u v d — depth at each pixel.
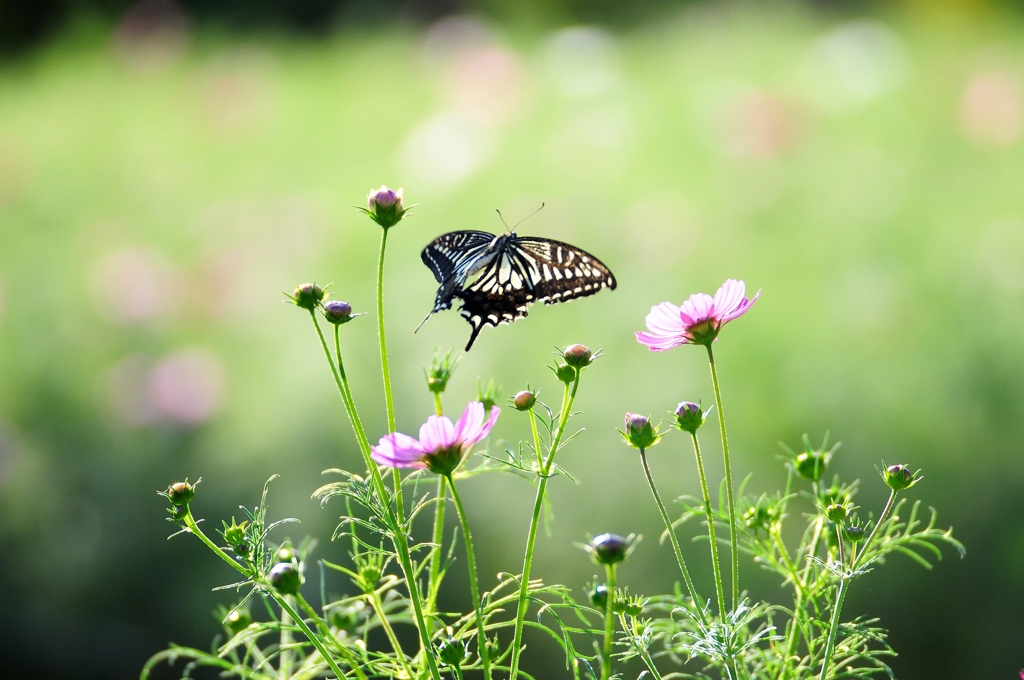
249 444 2.98
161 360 3.29
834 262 3.33
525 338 3.14
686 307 1.79
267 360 3.26
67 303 3.62
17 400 3.29
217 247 3.79
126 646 2.80
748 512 1.81
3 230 4.35
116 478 3.01
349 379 3.14
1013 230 3.24
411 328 3.29
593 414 2.80
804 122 3.92
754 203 3.65
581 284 1.86
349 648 1.82
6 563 2.94
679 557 1.76
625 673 2.13
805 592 1.79
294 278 3.59
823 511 1.78
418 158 4.36
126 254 3.61
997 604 2.34
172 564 2.87
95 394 3.24
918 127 4.09
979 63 4.51
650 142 4.23
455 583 2.50
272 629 1.79
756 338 2.99
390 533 1.75
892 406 2.73
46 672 2.83
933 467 2.59
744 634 1.78
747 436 2.73
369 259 3.72
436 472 1.75
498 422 2.83
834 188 3.72
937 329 2.93
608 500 2.59
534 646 2.29
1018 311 2.96
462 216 3.92
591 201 3.74
